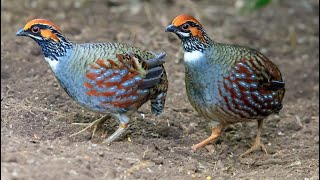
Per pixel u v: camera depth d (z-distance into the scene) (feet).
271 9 63.00
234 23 59.62
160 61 35.37
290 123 45.32
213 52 36.32
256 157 39.40
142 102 35.58
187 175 33.76
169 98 45.32
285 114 46.98
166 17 58.39
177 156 36.09
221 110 37.04
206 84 36.42
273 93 38.11
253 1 58.95
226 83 36.32
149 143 36.73
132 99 34.76
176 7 61.21
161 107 37.09
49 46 34.14
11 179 27.04
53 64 34.37
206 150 38.58
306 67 53.31
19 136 33.83
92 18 57.52
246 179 34.83
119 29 55.52
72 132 36.55
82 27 55.47
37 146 32.01
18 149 30.86
